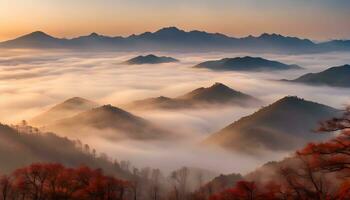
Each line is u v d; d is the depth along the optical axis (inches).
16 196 3090.6
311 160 1138.0
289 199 1472.7
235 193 2087.8
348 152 1082.1
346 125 1098.7
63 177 2994.6
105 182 2999.5
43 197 2881.4
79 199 2871.6
